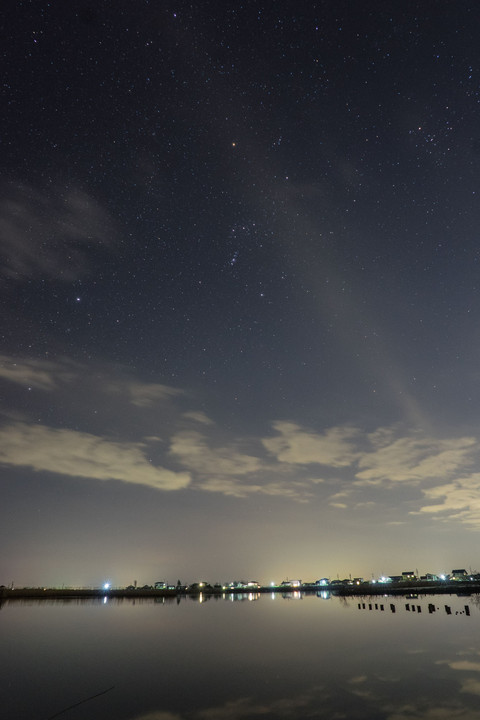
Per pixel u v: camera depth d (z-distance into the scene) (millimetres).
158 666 19344
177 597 95500
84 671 18578
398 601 59094
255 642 25203
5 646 25266
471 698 13070
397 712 12117
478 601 54312
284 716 12195
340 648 22188
